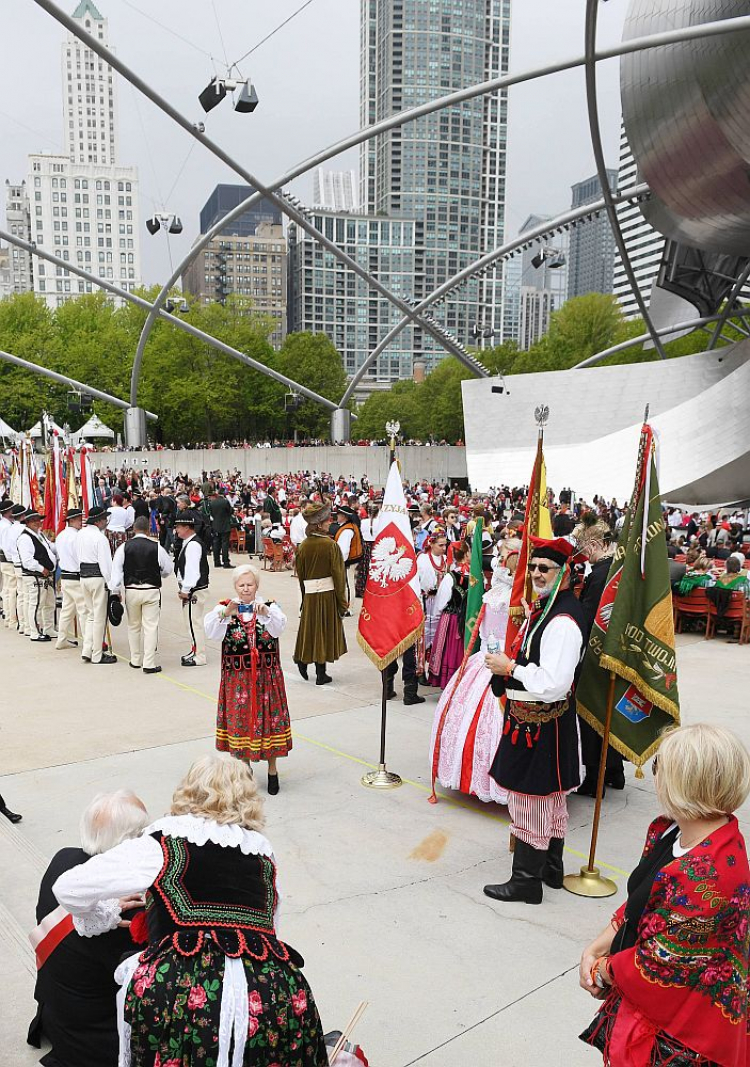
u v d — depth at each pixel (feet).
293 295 570.87
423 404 261.44
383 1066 10.05
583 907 14.12
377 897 14.30
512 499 104.53
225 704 18.60
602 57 76.13
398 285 504.43
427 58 475.72
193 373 206.69
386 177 495.00
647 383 121.90
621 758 19.63
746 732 23.61
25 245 119.75
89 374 203.31
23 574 36.40
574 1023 10.97
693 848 6.39
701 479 91.56
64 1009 9.38
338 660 32.68
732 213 80.48
